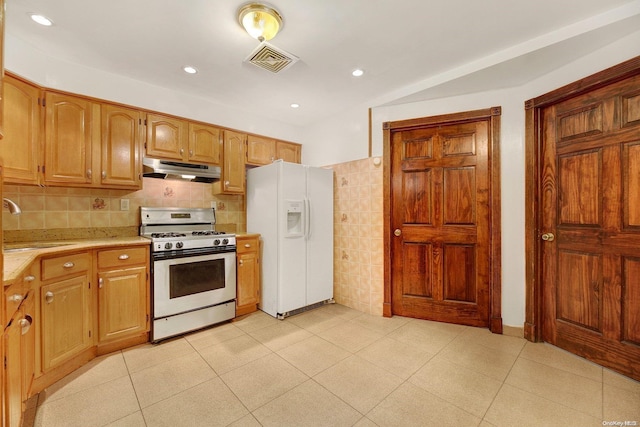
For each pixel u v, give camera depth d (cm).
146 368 193
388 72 238
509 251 244
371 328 259
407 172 284
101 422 144
